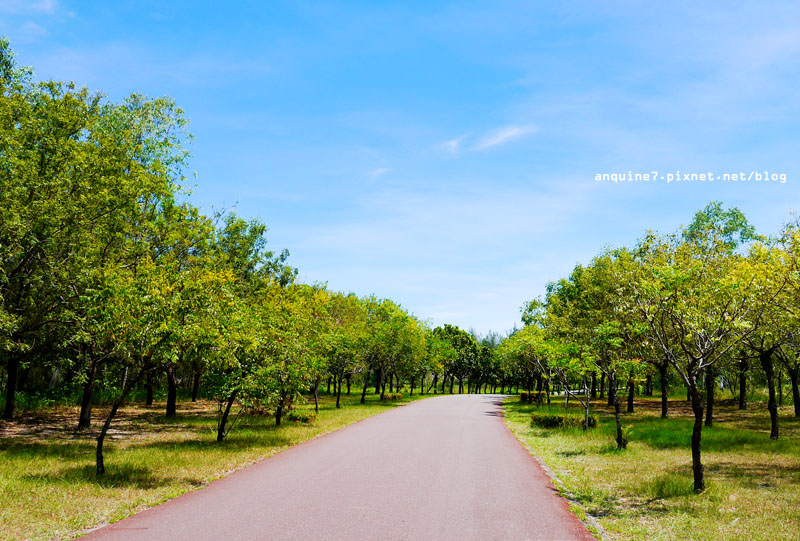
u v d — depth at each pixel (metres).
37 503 7.78
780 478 10.60
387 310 47.16
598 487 9.68
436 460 12.23
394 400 41.28
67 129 17.03
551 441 16.55
